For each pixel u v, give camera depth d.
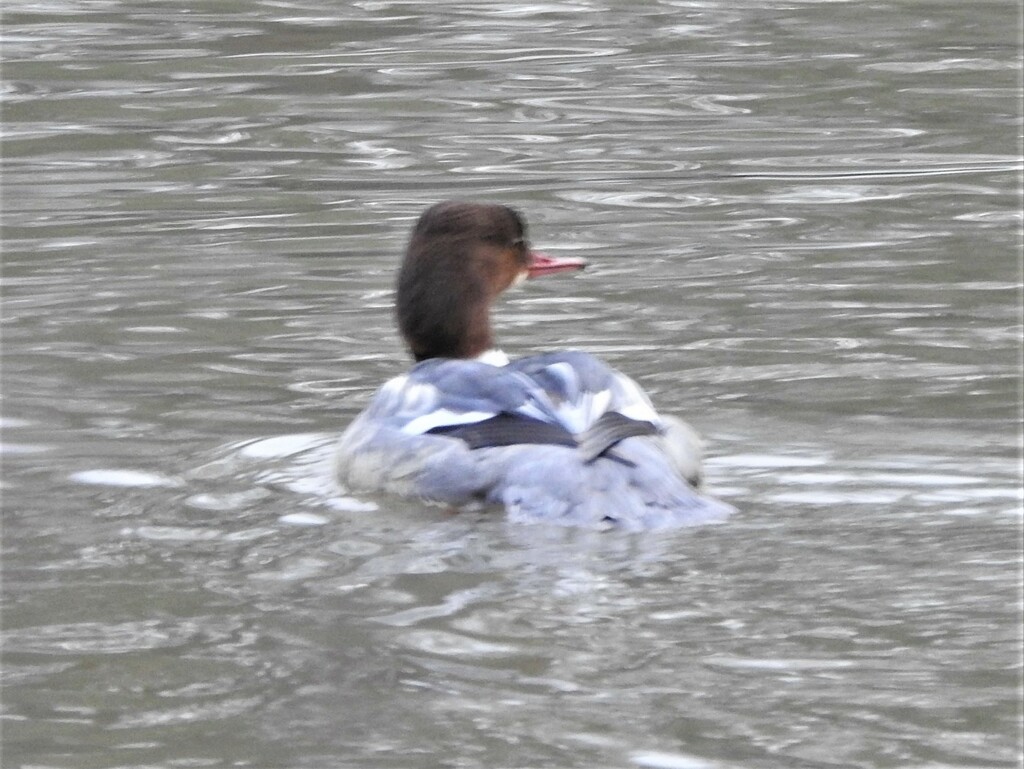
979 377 12.36
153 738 7.32
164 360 13.03
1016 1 29.89
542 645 7.95
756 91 23.45
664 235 16.56
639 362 12.91
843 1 30.33
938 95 22.98
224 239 16.55
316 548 9.25
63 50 26.25
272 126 21.58
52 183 18.84
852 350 13.05
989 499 9.86
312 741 7.21
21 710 7.56
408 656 7.88
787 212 17.36
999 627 8.02
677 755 7.04
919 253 15.76
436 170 19.38
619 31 28.08
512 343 13.48
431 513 9.71
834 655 7.78
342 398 12.23
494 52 26.38
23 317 14.10
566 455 9.65
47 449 11.11
